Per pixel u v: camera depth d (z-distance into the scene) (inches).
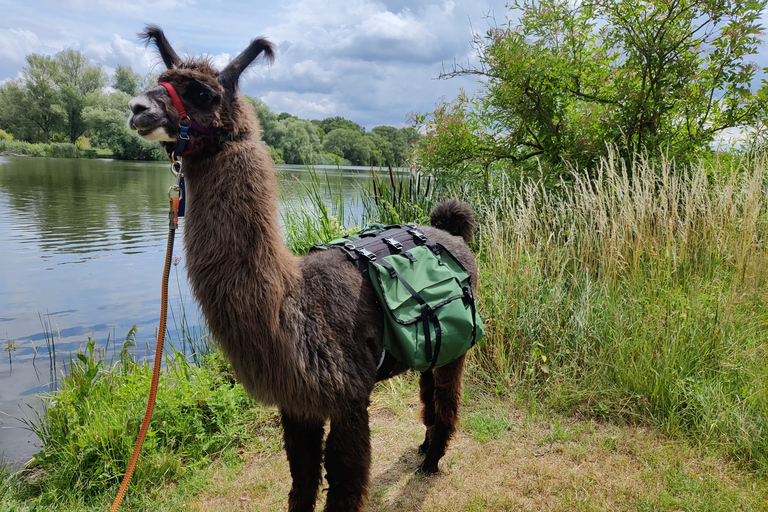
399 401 153.3
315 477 94.1
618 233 179.2
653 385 135.0
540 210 228.8
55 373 188.7
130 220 527.8
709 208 182.1
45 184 863.1
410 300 93.4
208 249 77.4
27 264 350.3
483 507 104.0
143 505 108.2
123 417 125.6
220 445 132.1
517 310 165.8
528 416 137.0
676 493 104.8
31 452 134.8
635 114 227.9
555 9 246.8
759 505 98.8
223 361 166.4
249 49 83.4
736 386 133.3
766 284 171.0
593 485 108.7
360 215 260.5
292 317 79.9
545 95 248.8
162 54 85.9
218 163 79.0
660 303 154.8
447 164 265.1
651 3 230.8
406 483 114.0
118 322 244.7
